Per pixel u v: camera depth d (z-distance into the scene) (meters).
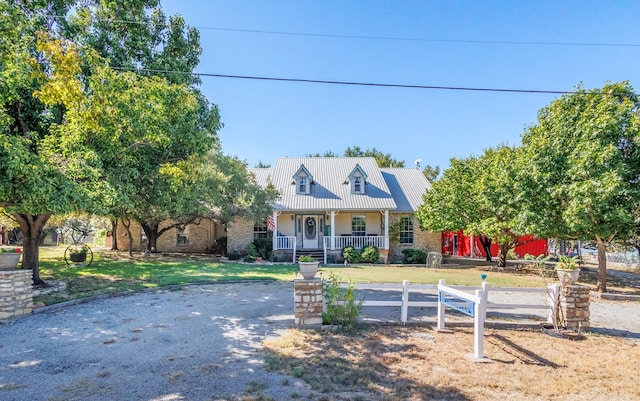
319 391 4.52
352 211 23.17
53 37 7.35
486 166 19.31
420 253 21.78
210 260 20.31
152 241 23.14
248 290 11.62
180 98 10.04
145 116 9.23
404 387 4.65
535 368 5.41
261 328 7.35
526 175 13.66
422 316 8.49
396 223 23.38
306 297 7.30
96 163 8.89
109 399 4.30
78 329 7.22
